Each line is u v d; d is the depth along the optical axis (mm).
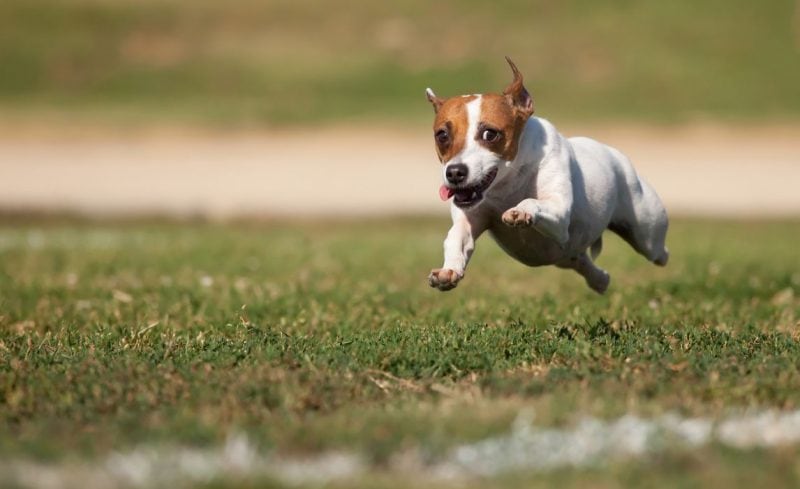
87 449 6039
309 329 10266
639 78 41000
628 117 37438
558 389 7109
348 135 35625
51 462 5949
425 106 39188
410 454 5992
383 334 9266
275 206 25656
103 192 27172
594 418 6520
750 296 12781
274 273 15344
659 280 14273
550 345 8586
